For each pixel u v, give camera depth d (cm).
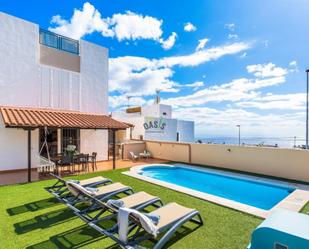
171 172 1639
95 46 1936
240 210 741
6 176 1276
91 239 547
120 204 570
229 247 516
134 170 1435
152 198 696
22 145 1480
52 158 1389
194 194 918
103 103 1991
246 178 1280
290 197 888
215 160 1627
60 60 1697
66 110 1720
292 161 1266
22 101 1495
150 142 2119
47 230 593
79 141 1788
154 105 3741
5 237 555
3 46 1414
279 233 375
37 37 1575
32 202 809
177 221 538
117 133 3158
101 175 1288
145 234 511
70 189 745
